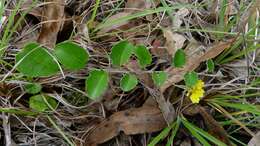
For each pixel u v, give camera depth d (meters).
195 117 0.37
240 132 0.37
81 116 0.36
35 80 0.35
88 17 0.39
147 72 0.35
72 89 0.36
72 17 0.38
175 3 0.40
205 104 0.37
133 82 0.32
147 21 0.39
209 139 0.33
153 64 0.38
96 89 0.32
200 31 0.39
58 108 0.36
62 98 0.35
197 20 0.40
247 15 0.40
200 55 0.37
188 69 0.35
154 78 0.33
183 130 0.36
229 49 0.38
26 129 0.35
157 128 0.35
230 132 0.37
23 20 0.38
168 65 0.37
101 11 0.40
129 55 0.32
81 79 0.37
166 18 0.40
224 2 0.39
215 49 0.36
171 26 0.39
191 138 0.36
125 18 0.36
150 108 0.35
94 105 0.36
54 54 0.32
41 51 0.31
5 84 0.34
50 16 0.36
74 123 0.36
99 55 0.37
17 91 0.35
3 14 0.38
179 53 0.34
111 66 0.36
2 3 0.35
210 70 0.36
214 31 0.37
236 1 0.42
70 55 0.32
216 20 0.40
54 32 0.36
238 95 0.38
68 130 0.36
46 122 0.35
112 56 0.32
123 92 0.36
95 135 0.34
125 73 0.35
